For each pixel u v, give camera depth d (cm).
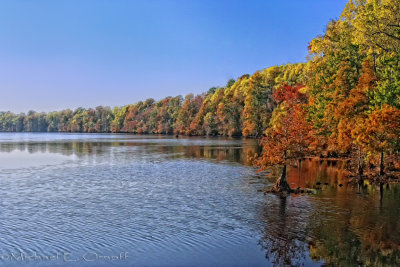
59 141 12794
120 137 16825
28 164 5528
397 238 2055
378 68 4703
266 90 11738
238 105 14162
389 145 3716
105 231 2184
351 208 2703
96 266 1692
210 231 2184
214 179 4072
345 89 5100
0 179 4072
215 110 16512
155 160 6094
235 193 3288
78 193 3297
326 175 4241
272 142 3378
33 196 3161
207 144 10312
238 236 2092
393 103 3900
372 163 4175
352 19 5538
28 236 2094
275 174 4397
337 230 2188
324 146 5853
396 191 3322
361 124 3766
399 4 3969
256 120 11944
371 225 2288
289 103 6988
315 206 2770
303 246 1942
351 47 5325
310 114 5744
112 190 3441
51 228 2241
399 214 2536
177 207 2767
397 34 4100
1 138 16138
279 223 2336
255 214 2553
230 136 14725
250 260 1761
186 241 2012
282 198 3069
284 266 1700
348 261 1752
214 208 2736
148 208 2739
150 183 3822
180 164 5516
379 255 1819
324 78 5778
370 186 3575
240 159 6212
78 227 2262
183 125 18988
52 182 3881
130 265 1706
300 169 4756
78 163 5669
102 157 6638
